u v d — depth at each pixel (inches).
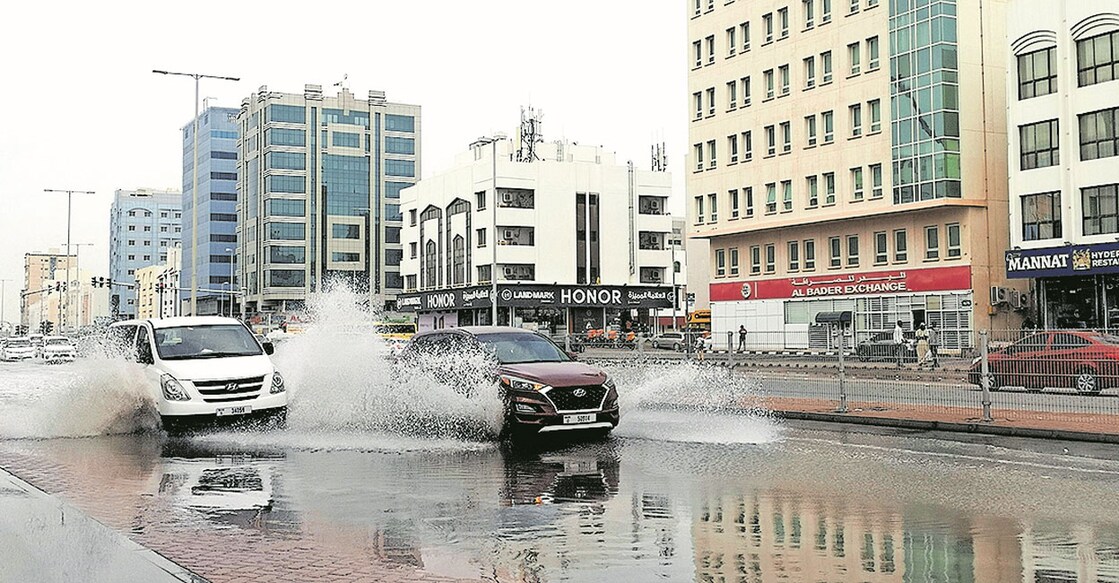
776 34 2208.4
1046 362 664.4
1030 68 1673.2
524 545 285.0
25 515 327.3
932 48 1835.6
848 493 370.9
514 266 3152.1
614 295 3208.7
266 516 332.8
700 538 292.5
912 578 244.4
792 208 2167.8
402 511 339.6
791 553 272.2
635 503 351.9
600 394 542.6
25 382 1217.4
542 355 593.0
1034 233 1668.3
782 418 702.5
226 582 243.3
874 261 1991.9
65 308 7145.7
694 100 2460.6
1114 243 1524.4
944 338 1776.6
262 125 4429.1
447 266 3425.2
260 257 4429.1
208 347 645.9
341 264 4463.6
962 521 315.0
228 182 5142.7
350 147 4515.3
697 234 2439.7
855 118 2027.6
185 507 351.6
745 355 1040.2
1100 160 1566.2
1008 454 487.5
